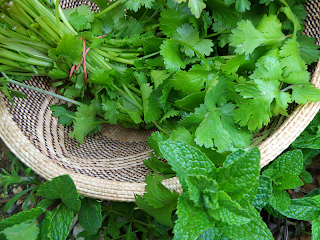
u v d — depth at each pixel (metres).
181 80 0.38
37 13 0.40
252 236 0.32
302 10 0.40
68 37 0.39
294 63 0.38
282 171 0.39
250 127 0.38
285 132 0.37
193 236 0.31
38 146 0.40
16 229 0.34
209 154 0.38
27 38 0.40
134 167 0.43
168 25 0.40
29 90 0.43
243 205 0.33
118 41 0.42
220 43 0.41
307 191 0.46
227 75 0.38
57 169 0.38
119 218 0.47
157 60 0.41
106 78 0.41
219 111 0.38
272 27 0.38
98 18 0.44
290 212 0.39
